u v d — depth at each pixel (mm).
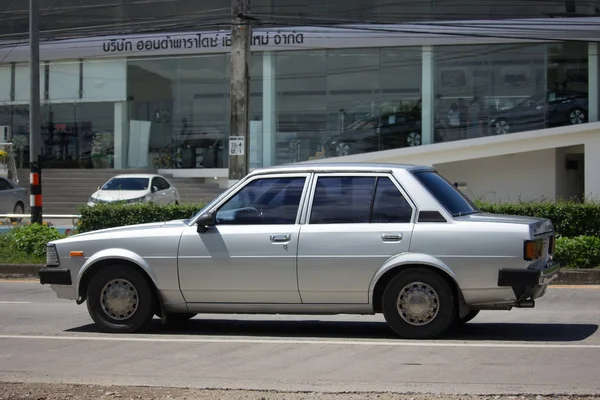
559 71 30172
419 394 6395
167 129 33438
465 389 6570
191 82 33094
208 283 8945
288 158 32125
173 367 7555
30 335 9422
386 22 30625
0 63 34906
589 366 7418
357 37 30812
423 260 8422
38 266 16578
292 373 7234
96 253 9289
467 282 8375
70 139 34500
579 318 10484
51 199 31641
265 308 8922
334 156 31719
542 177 31250
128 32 32906
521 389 6551
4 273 16641
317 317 10836
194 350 8375
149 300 9242
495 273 8312
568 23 29422
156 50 32688
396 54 31125
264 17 31250
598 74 29891
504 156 31594
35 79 20219
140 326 9289
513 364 7516
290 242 8742
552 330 9477
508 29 29859
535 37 29719
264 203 9039
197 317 10867
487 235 8359
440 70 30859
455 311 8602
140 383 6918
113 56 33531
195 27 32156
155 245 9117
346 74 31594
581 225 16219
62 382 6992
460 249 8383
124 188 26281
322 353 8133
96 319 9406
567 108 30172
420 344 8445
